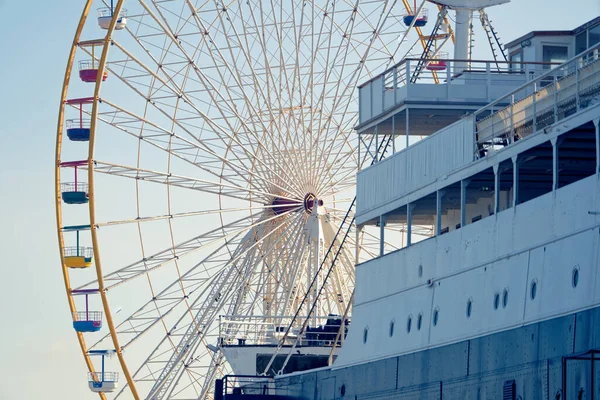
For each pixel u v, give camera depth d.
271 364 109.50
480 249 62.31
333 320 114.38
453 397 63.75
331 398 80.25
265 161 136.88
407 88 77.19
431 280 67.50
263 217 137.00
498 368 59.38
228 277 136.50
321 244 134.00
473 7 88.69
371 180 78.31
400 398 70.19
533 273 56.97
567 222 54.53
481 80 79.69
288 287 132.88
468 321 62.81
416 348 68.56
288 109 137.25
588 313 52.19
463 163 65.75
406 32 138.12
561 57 80.50
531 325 56.56
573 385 52.75
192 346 136.12
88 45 130.62
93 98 124.25
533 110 59.09
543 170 64.38
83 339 135.00
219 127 136.25
